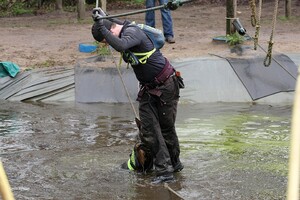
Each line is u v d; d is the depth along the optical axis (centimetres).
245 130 798
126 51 564
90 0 2691
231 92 1041
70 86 1077
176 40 1369
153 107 577
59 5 2538
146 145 593
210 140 741
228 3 1228
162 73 566
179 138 754
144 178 594
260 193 538
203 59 1091
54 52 1284
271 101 1030
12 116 920
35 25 1928
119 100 1030
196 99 1023
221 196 532
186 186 562
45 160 661
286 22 1798
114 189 559
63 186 568
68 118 899
